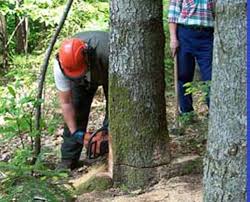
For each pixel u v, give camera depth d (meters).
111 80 4.26
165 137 4.34
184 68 5.72
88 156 4.76
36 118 4.72
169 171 4.29
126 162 4.31
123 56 4.17
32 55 10.23
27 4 9.07
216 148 2.88
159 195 4.09
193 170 4.35
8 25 12.33
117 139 4.32
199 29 5.47
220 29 2.74
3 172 3.95
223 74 2.77
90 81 4.75
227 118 2.80
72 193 4.25
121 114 4.26
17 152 4.15
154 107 4.25
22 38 11.70
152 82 4.21
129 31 4.12
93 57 4.61
